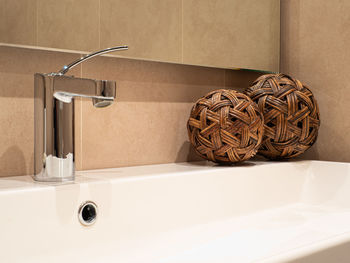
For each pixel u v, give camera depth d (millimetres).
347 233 450
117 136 781
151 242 616
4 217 491
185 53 859
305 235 614
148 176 633
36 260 511
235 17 949
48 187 529
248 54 975
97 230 568
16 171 664
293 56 1021
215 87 951
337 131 928
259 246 561
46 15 671
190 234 649
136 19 780
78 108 730
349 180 832
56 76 550
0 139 649
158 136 846
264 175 794
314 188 881
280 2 1050
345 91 912
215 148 747
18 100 665
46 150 575
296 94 820
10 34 636
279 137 823
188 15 862
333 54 935
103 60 758
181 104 887
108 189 584
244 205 751
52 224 528
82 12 710
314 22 972
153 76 836
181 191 665
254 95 842
